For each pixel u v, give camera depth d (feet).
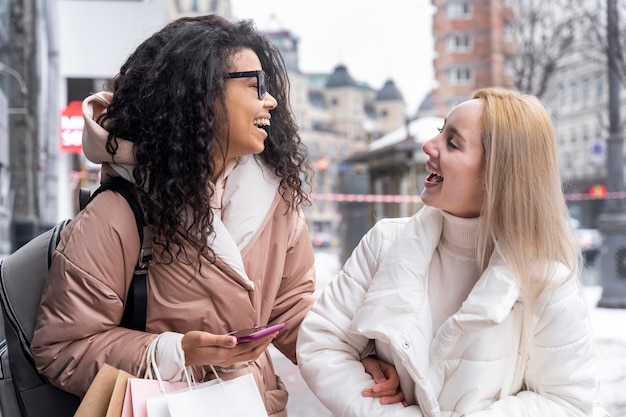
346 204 56.34
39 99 28.35
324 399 5.57
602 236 33.12
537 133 5.28
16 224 27.22
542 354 5.28
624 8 35.78
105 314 5.67
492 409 5.19
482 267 5.46
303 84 198.59
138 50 6.02
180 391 5.37
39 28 28.14
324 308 5.91
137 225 5.75
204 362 5.37
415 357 5.21
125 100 5.81
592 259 69.15
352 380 5.53
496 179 5.25
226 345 5.19
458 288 5.65
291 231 6.54
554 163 5.38
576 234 5.49
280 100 6.43
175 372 5.45
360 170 56.24
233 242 5.80
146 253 5.82
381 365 5.74
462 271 5.65
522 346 5.32
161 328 5.83
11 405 5.99
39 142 28.37
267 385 6.43
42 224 29.63
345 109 213.46
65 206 37.88
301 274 6.72
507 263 5.21
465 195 5.39
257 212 5.99
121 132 5.72
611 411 15.88
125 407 5.17
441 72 119.96
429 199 5.52
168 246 5.66
